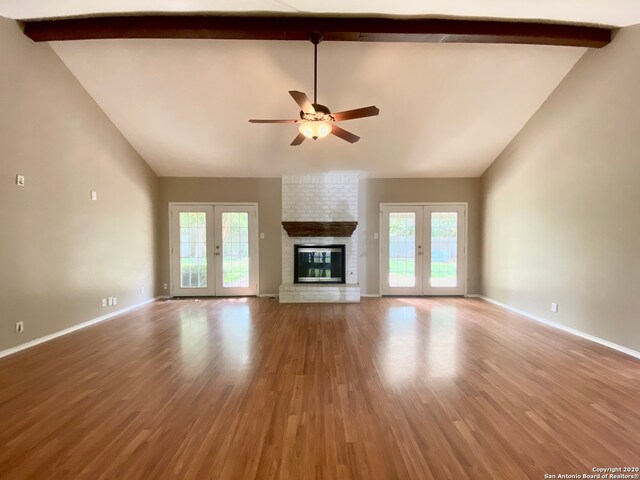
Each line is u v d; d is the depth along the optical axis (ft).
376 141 18.48
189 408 7.95
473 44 12.76
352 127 17.25
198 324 15.64
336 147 19.06
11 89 11.60
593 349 12.02
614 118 11.94
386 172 21.91
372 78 14.15
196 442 6.64
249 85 14.57
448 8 10.34
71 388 9.00
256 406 8.04
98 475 5.72
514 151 18.16
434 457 6.18
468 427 7.15
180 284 22.57
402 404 8.12
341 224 21.45
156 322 16.02
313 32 11.02
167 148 19.34
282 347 12.32
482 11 10.53
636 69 11.14
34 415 7.65
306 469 5.87
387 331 14.37
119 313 17.87
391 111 16.05
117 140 17.75
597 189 12.70
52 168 13.46
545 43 11.85
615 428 7.11
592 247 12.97
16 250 11.84
